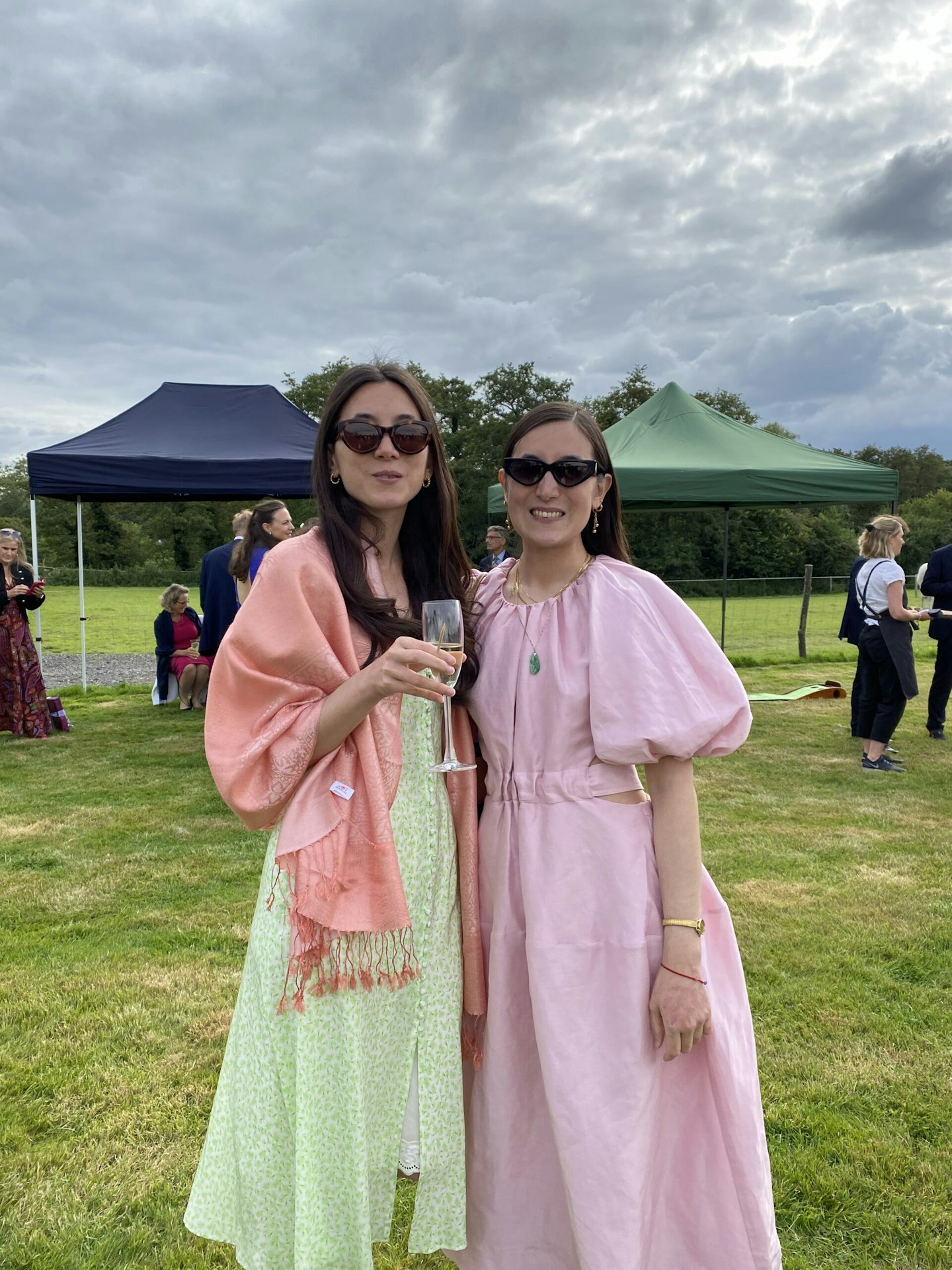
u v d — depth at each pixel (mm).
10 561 7445
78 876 4180
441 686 1254
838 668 12148
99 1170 2143
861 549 6469
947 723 7965
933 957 3238
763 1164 1449
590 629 1458
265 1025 1378
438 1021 1464
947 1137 2238
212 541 49125
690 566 35750
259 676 1357
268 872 1432
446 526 1579
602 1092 1353
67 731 7914
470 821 1518
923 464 64688
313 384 43094
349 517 1485
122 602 31766
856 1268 1832
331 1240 1349
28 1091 2453
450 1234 1488
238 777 1324
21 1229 1951
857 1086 2445
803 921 3570
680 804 1432
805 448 9969
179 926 3582
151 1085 2477
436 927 1465
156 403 9336
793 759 6609
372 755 1353
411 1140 1468
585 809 1431
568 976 1387
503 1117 1474
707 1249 1443
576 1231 1329
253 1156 1383
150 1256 1877
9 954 3322
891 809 5281
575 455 1498
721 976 1494
